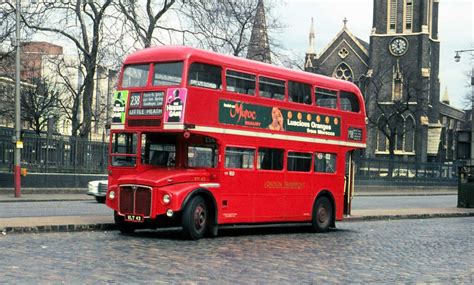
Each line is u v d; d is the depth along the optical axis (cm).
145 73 1612
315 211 1931
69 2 3906
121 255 1205
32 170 3362
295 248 1469
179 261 1167
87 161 3647
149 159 1623
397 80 8894
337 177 2020
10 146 3291
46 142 3431
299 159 1878
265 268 1135
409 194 5712
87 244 1341
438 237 1855
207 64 1595
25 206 2528
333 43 9438
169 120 1545
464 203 3428
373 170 5647
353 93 2086
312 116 1916
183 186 1533
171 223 1628
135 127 1606
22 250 1205
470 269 1229
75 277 955
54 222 1600
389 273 1142
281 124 1803
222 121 1623
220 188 1617
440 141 9406
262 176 1745
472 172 3425
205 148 1628
